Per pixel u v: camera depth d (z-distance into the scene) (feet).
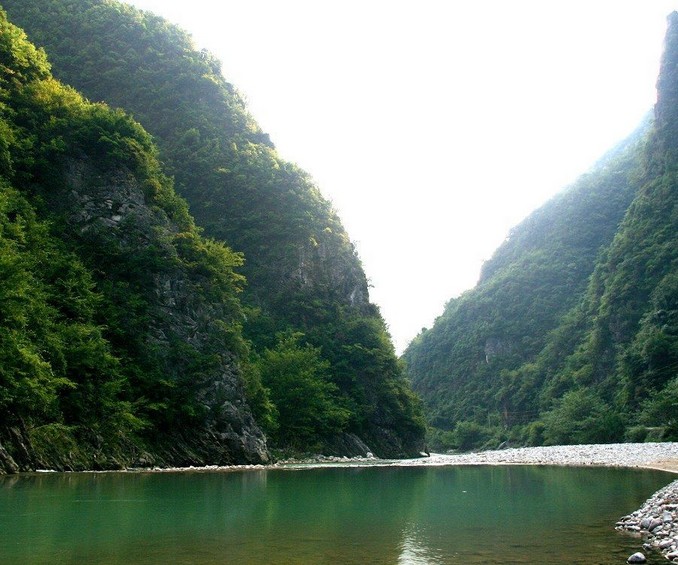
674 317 340.39
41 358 106.93
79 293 134.00
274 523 49.24
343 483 94.32
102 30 390.63
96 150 168.14
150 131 351.87
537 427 408.67
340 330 293.84
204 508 58.29
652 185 474.08
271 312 289.74
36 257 128.98
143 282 156.15
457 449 534.78
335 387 250.16
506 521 50.60
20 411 100.53
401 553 36.86
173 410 142.41
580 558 35.32
